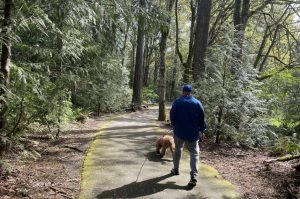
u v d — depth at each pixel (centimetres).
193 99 568
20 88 570
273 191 530
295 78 1112
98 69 1488
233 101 910
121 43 1709
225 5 2352
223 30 980
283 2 1969
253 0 1998
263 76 1249
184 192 518
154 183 554
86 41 1129
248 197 505
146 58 4341
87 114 1473
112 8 1041
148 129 1155
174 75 3569
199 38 1152
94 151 759
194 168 546
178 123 569
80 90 1608
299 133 1101
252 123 920
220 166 679
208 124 924
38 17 555
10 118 569
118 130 1106
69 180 553
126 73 2162
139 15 1170
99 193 501
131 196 494
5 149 566
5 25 520
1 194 458
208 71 972
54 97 700
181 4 2638
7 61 523
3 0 550
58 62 771
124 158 707
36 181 529
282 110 1152
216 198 498
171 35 3191
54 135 916
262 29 2428
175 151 592
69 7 659
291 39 2427
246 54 950
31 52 680
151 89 3888
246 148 892
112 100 1895
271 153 805
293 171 611
